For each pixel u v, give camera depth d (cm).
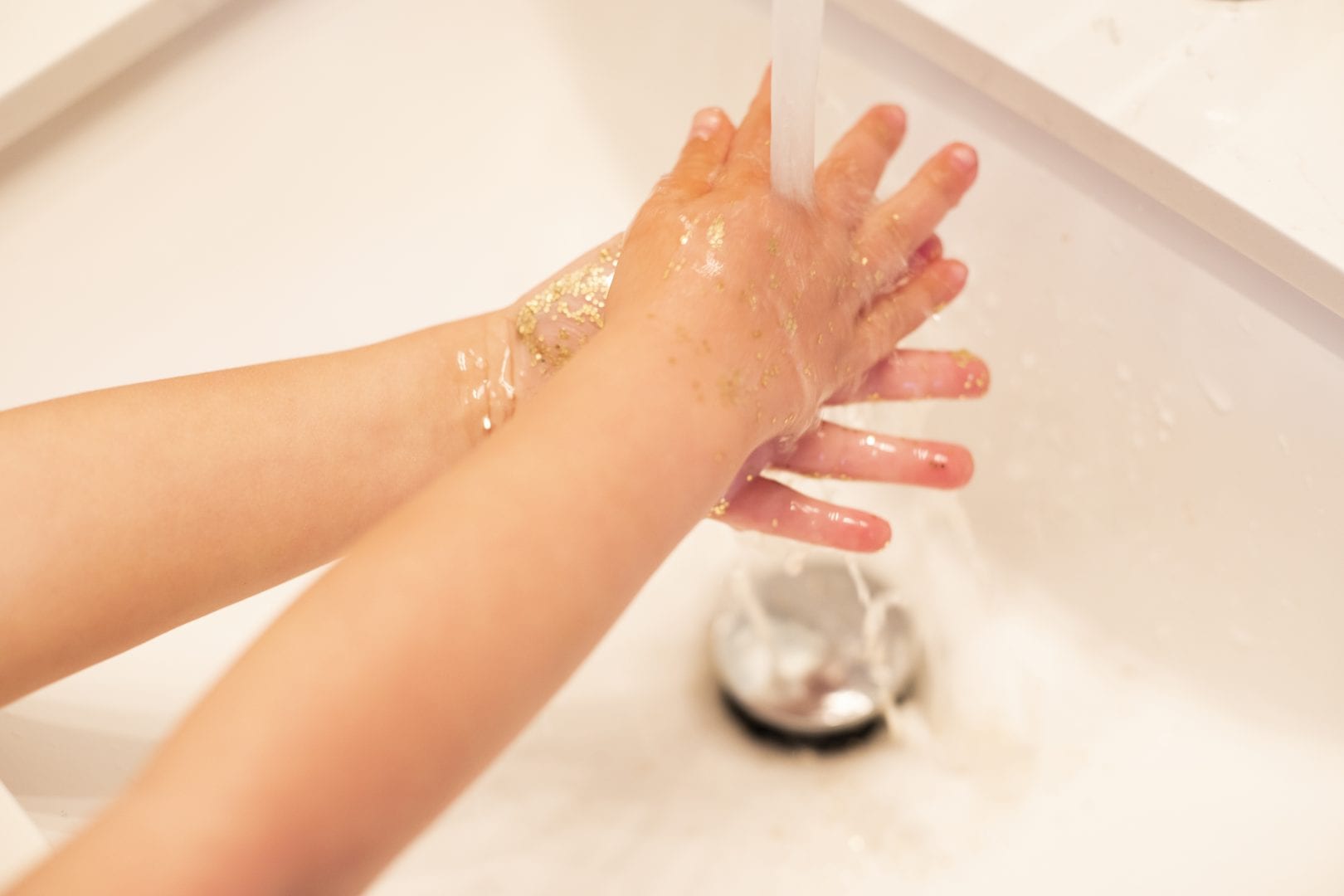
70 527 42
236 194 55
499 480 36
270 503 45
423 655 34
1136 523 52
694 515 39
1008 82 48
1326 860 45
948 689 54
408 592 34
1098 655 52
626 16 57
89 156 53
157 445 44
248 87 55
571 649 36
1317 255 44
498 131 59
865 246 48
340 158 57
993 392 55
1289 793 47
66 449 43
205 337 55
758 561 57
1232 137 46
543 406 39
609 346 41
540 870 51
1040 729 52
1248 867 46
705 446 40
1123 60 48
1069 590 53
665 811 52
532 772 53
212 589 44
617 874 51
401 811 33
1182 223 47
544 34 59
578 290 49
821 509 48
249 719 32
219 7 54
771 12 54
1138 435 51
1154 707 51
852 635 55
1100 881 47
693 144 50
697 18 55
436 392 48
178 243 55
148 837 30
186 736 32
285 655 33
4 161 52
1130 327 50
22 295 53
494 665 34
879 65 52
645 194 60
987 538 55
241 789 31
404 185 58
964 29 48
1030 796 51
